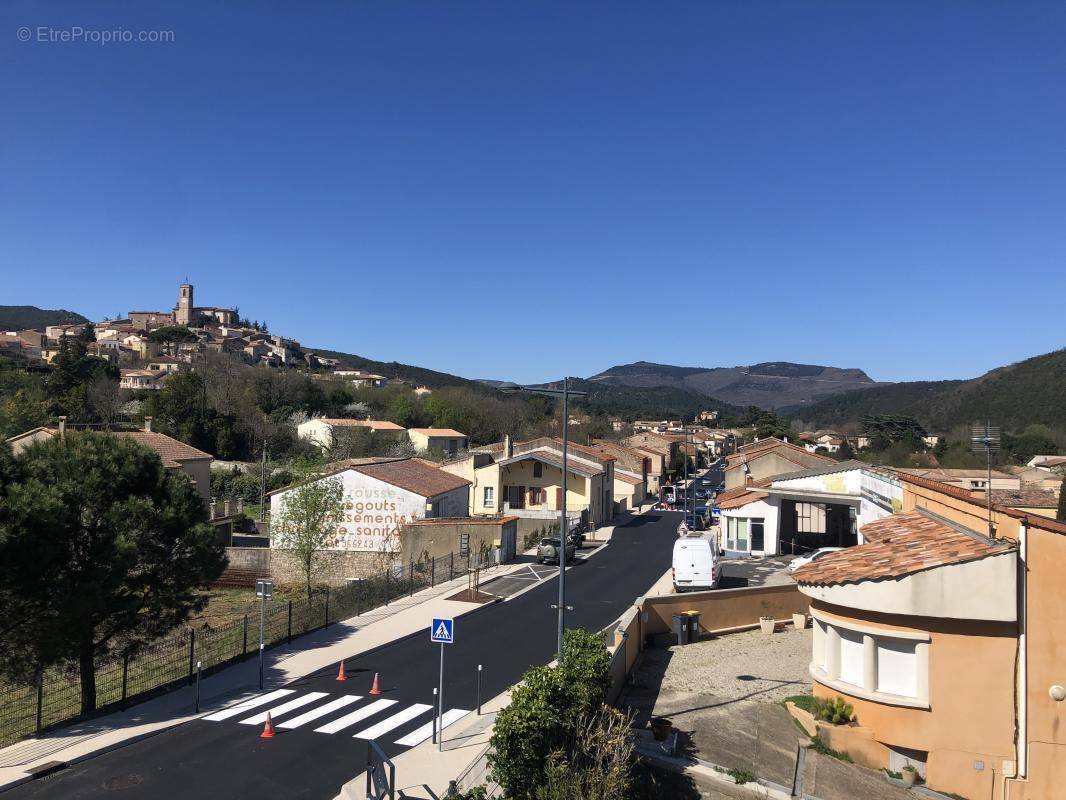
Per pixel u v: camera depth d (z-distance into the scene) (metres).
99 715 16.06
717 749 13.89
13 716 17.98
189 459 49.25
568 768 10.33
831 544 39.50
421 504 38.25
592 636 14.34
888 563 13.59
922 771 12.96
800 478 36.19
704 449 126.94
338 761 13.48
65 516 16.09
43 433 42.22
